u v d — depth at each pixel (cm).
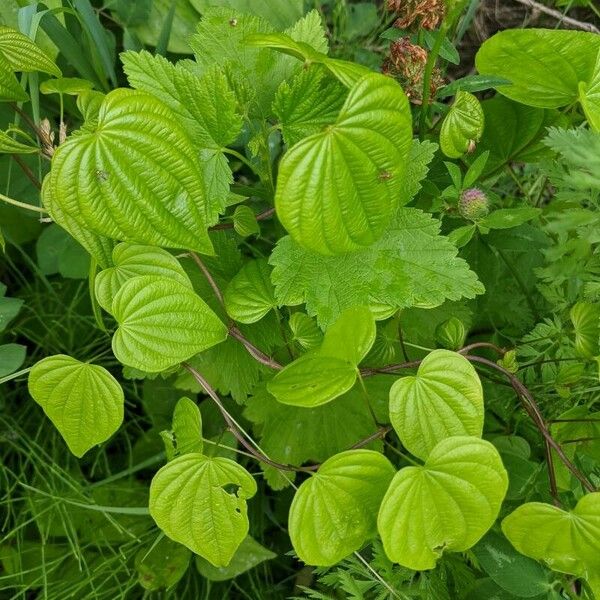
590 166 38
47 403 37
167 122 34
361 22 66
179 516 36
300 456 49
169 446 41
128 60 38
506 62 42
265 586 57
